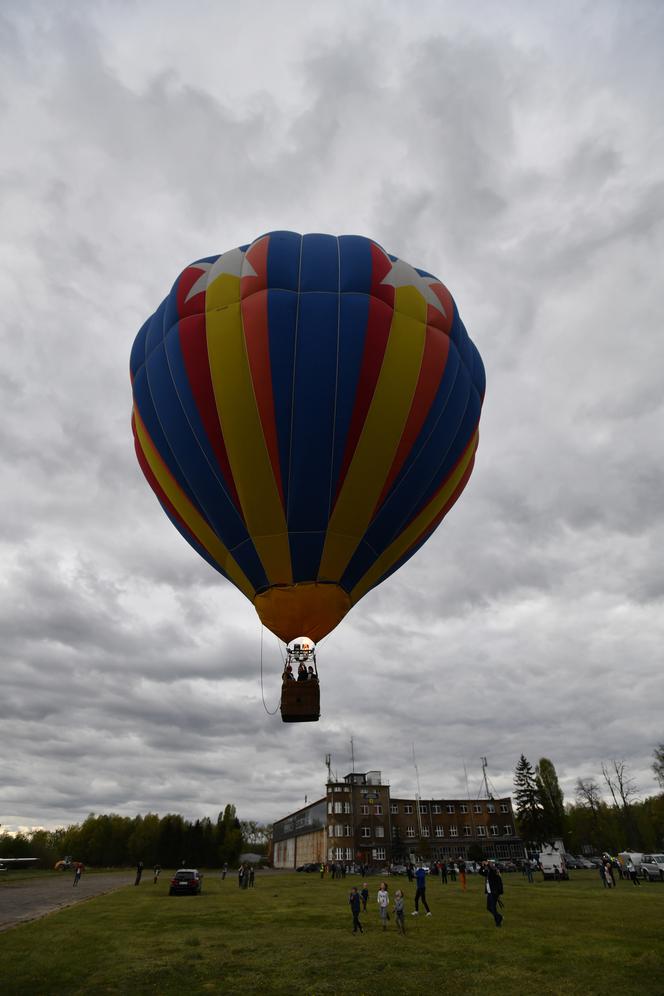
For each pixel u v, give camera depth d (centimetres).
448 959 1400
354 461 1730
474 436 2109
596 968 1280
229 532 1811
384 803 8500
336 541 1748
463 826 8738
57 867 7162
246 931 1895
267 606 1748
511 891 3297
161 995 1109
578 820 9500
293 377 1723
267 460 1728
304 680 1669
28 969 1303
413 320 1859
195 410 1802
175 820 8794
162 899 3161
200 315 1852
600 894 3005
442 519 2095
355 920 1861
